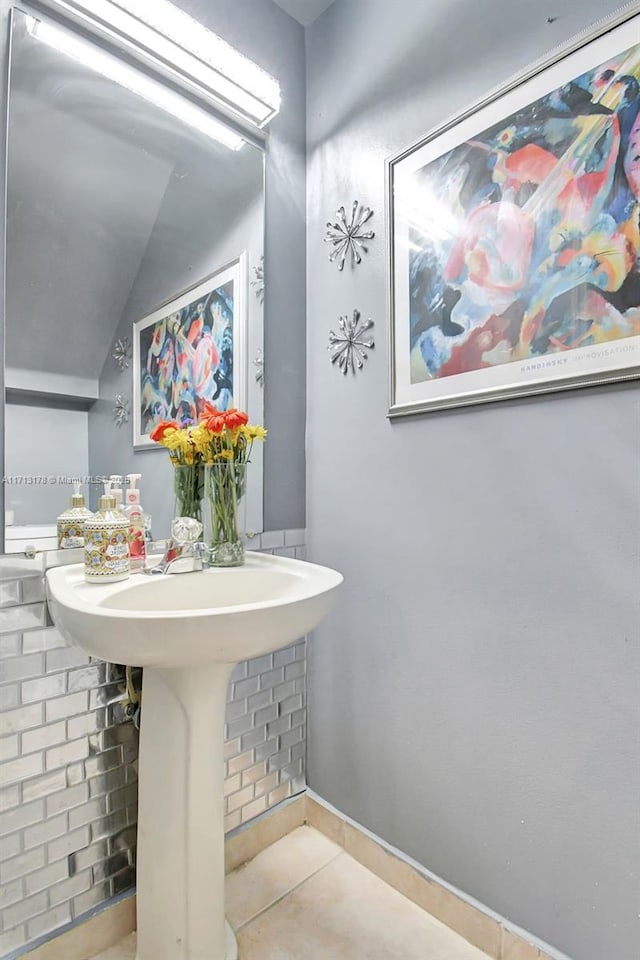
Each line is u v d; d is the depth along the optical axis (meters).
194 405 1.32
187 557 1.08
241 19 1.39
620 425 0.89
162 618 0.73
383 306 1.31
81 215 1.12
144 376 1.23
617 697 0.90
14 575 0.98
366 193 1.36
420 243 1.20
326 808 1.45
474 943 1.09
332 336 1.46
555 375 0.96
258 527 1.43
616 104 0.87
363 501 1.36
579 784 0.94
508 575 1.05
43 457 1.05
